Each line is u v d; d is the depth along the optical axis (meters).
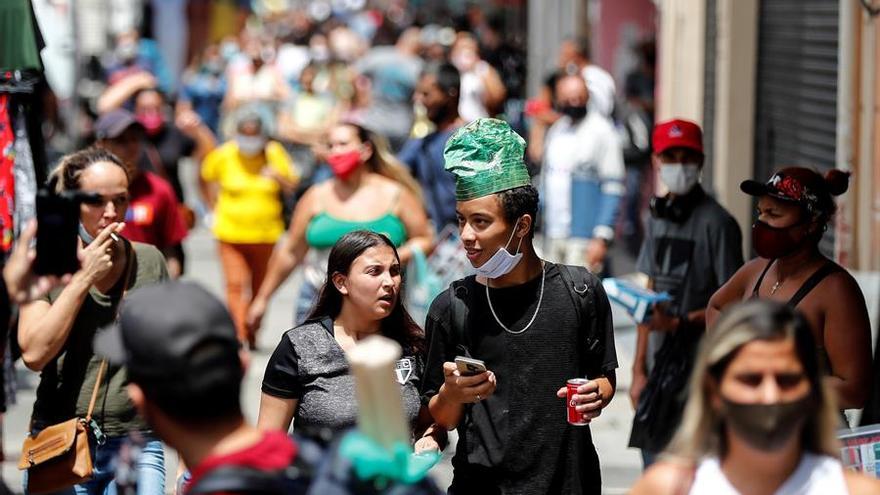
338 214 16.81
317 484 6.43
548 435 10.05
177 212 16.80
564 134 21.41
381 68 30.23
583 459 10.16
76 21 35.75
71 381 11.36
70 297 10.85
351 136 16.69
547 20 46.66
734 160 26.31
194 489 6.37
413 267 17.62
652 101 34.44
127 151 16.23
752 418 6.43
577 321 10.13
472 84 30.70
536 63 46.88
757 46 26.12
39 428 11.42
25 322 11.08
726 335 6.49
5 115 12.49
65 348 11.36
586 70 29.58
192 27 78.06
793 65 24.08
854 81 19.66
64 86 36.53
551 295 10.13
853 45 19.64
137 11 68.19
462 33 41.78
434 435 10.43
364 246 10.85
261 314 17.56
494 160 9.94
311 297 17.00
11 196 12.52
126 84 25.23
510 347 10.06
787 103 24.52
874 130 19.78
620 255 31.66
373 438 6.41
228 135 33.16
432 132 19.12
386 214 16.78
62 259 10.88
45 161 13.27
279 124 36.62
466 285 10.30
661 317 13.20
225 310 6.76
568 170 21.31
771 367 6.41
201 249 34.94
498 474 10.08
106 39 49.97
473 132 10.02
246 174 22.55
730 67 26.16
